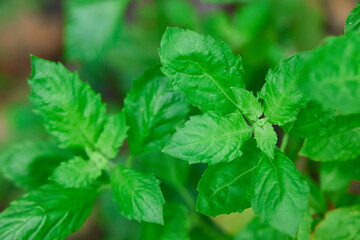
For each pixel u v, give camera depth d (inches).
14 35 25.5
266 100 11.6
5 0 26.0
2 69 25.0
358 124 12.1
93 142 12.9
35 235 12.0
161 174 14.4
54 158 14.0
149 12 18.8
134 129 12.9
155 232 13.2
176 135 11.2
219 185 11.5
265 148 11.5
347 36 10.0
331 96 9.9
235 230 13.9
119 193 12.2
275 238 13.4
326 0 19.9
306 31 17.8
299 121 11.7
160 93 12.7
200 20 20.5
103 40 17.4
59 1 26.1
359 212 12.4
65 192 12.6
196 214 14.7
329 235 12.4
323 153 12.3
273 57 17.2
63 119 12.6
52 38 25.5
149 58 19.3
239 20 17.6
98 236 20.2
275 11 17.7
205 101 11.7
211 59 11.5
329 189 13.2
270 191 11.1
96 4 17.5
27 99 23.6
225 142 11.4
